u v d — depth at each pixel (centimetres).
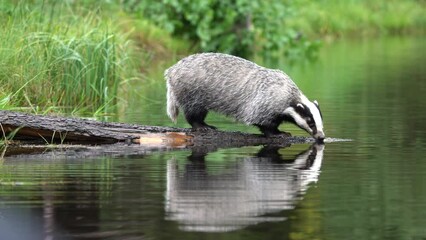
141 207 945
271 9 3192
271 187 1053
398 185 1069
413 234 845
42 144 1396
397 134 1511
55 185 1066
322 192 1026
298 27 4231
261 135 1465
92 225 872
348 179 1108
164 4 3047
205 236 832
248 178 1110
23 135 1405
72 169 1177
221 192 1022
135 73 2325
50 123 1408
